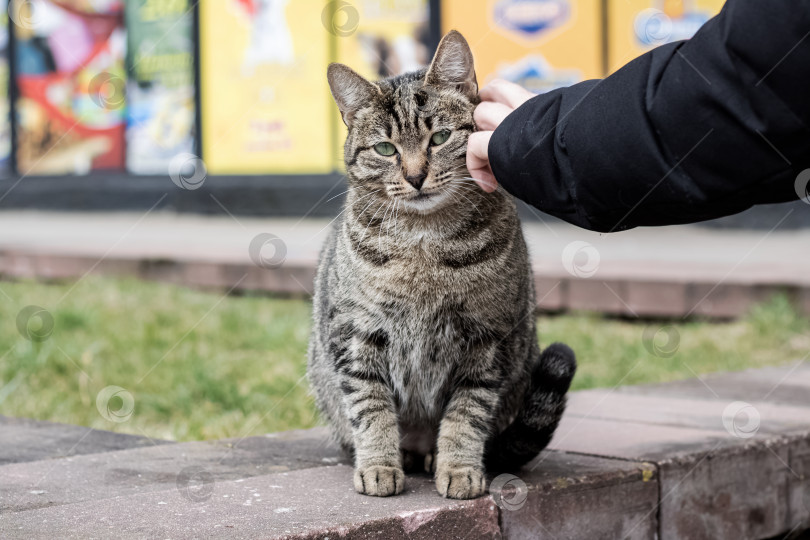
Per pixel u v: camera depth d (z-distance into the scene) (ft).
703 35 6.24
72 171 46.78
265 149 41.70
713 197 6.44
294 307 23.77
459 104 9.71
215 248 29.73
